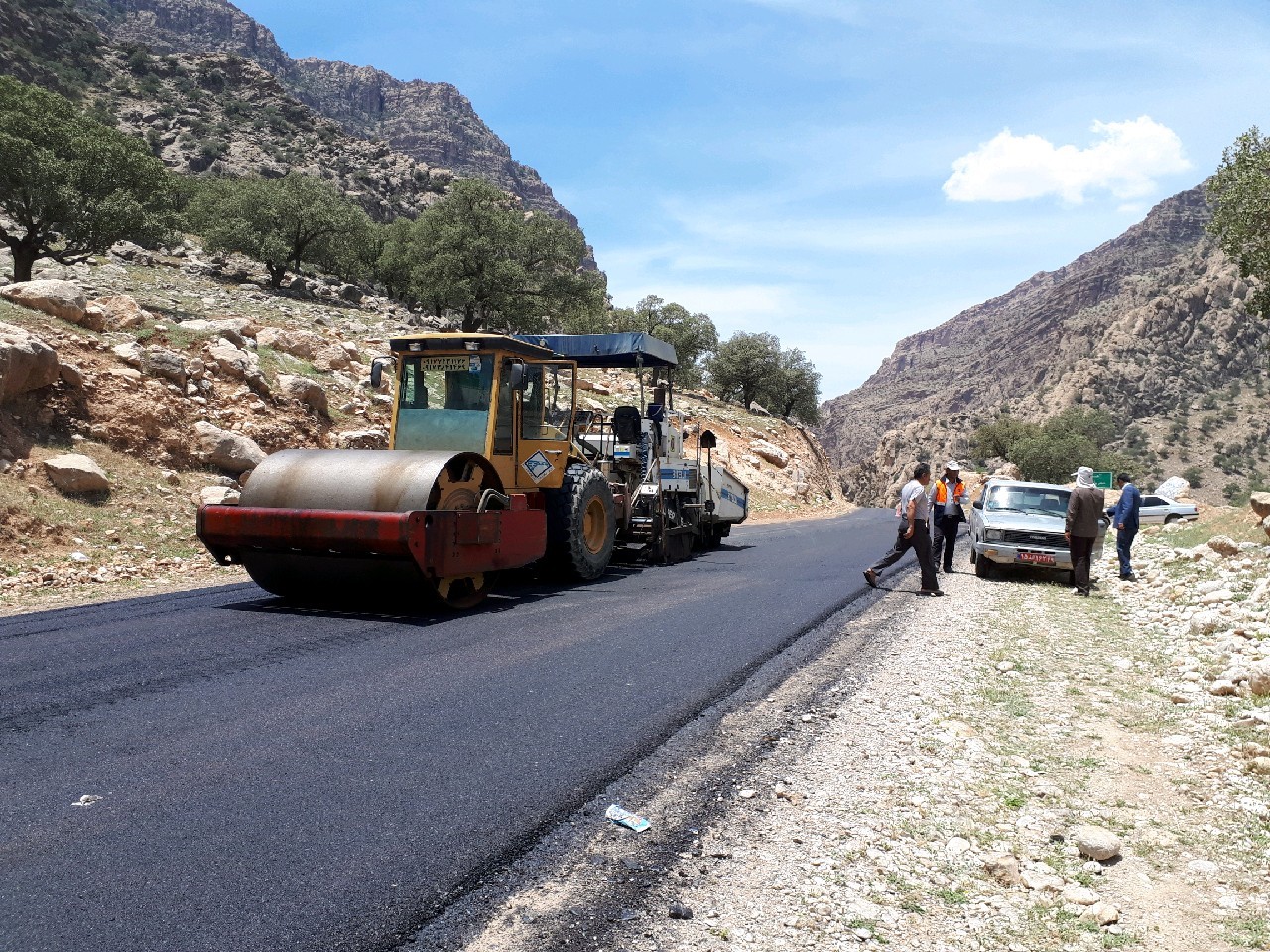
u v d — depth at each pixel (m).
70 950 2.92
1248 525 16.16
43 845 3.68
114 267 36.06
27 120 35.34
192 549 12.67
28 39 195.00
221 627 8.00
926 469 11.55
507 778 4.57
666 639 8.00
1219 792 4.70
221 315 28.77
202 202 76.06
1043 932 3.31
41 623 8.12
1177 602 10.87
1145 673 7.39
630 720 5.61
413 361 10.97
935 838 4.10
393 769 4.64
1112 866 3.87
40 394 13.89
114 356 16.44
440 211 67.62
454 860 3.67
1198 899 3.59
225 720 5.35
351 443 19.03
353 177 192.38
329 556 8.51
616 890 3.52
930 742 5.41
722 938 3.19
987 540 13.88
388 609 9.09
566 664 6.93
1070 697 6.55
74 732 5.09
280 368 20.89
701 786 4.63
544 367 11.45
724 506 17.41
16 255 32.62
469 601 9.24
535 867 3.68
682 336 74.38
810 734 5.52
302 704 5.70
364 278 77.56
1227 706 6.21
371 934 3.09
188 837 3.78
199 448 15.45
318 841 3.78
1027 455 122.25
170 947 2.96
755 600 10.37
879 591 11.52
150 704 5.64
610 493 12.33
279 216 63.03
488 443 10.41
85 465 12.85
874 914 3.40
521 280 65.06
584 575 11.59
